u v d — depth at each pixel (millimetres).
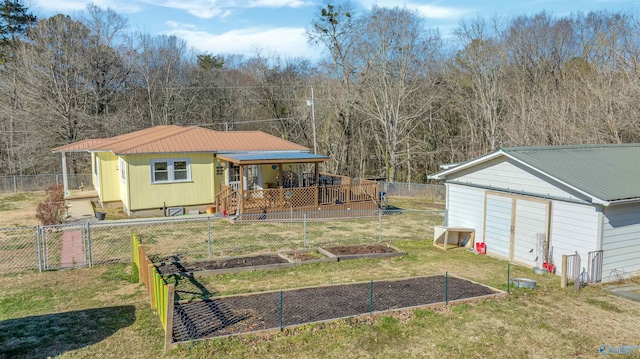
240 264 12141
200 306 8906
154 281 8875
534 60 32469
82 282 10703
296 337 7559
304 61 41000
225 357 6906
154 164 19656
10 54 37156
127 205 19562
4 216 19750
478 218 14562
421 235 16953
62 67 33125
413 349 7324
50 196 21844
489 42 32500
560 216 11781
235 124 41500
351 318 8312
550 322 8477
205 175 20812
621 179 11898
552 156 13266
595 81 24156
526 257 12750
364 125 37969
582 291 10383
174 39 43781
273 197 18922
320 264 12469
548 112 24344
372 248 14273
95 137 33969
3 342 7480
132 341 7492
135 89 39969
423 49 34781
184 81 42688
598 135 21344
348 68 34469
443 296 9727
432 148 36938
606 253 11055
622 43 25203
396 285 10523
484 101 31922
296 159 18984
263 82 37906
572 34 32031
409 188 28719
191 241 15023
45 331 7906
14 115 32844
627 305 9453
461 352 7250
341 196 20344
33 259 12617
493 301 9516
